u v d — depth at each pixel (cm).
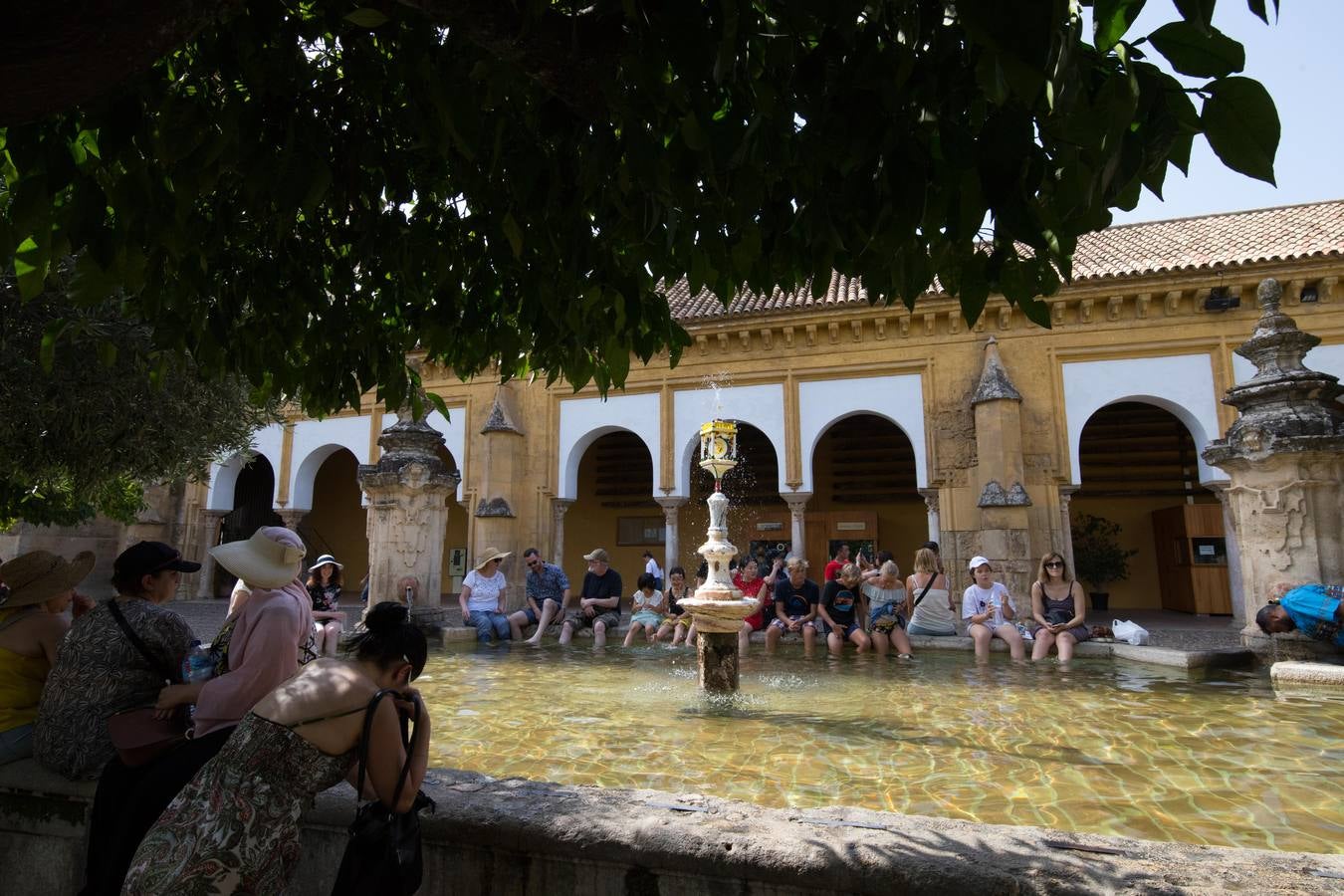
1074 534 2170
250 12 251
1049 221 194
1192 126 171
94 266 272
